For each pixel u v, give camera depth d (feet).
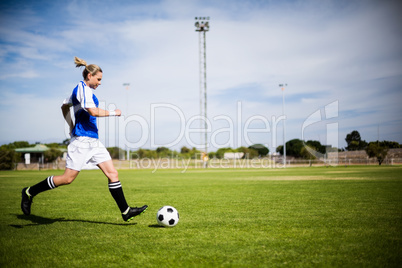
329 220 16.16
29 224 15.88
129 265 9.57
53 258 10.32
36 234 13.60
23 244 12.00
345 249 10.89
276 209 20.11
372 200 24.12
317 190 32.35
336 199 24.91
